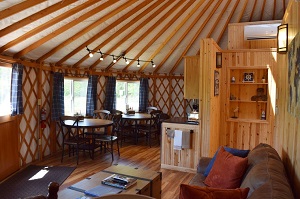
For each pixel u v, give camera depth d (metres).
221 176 2.49
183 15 5.30
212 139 4.32
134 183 2.49
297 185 1.98
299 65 1.81
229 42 5.50
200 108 4.18
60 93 5.52
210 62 4.10
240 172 2.40
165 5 4.65
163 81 8.29
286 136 2.75
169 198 3.33
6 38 3.74
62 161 4.96
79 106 6.50
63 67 5.70
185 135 4.34
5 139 4.02
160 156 5.07
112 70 7.25
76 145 5.01
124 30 5.13
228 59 5.04
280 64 3.68
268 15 5.76
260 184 1.67
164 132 4.59
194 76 4.67
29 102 4.79
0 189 3.57
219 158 2.67
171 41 6.36
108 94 6.98
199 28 5.89
